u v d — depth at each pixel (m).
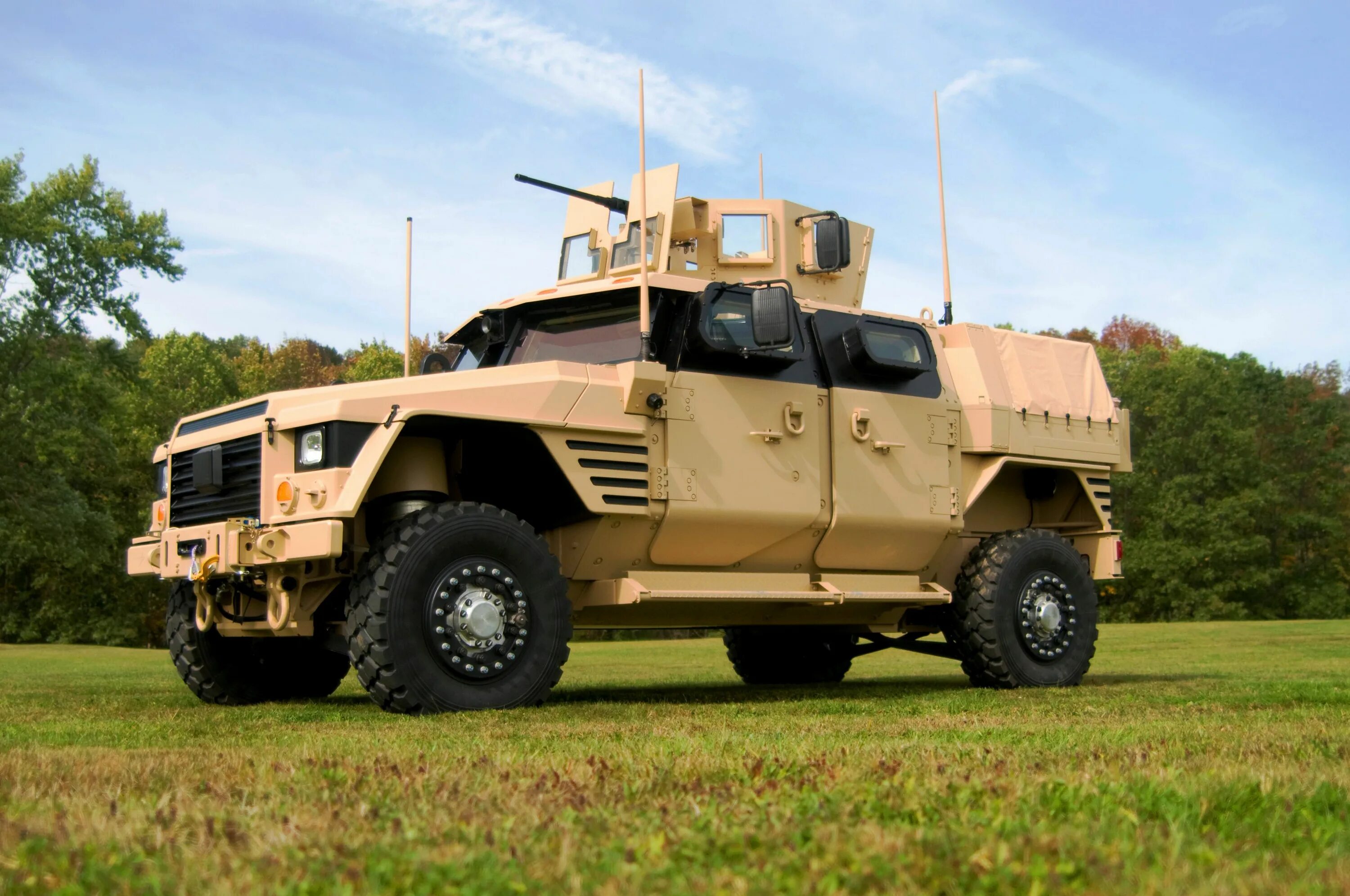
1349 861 2.25
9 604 45.78
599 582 6.97
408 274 8.20
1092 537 9.43
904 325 8.20
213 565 6.20
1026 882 2.09
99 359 34.56
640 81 7.03
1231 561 47.31
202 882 2.12
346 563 6.42
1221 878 2.09
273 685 7.53
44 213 33.31
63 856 2.25
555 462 6.54
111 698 7.52
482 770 3.42
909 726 5.26
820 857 2.24
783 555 7.64
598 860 2.25
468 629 6.03
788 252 8.24
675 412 6.97
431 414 6.08
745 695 7.72
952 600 8.34
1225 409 49.16
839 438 7.70
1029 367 8.95
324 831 2.48
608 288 7.13
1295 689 7.50
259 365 60.62
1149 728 4.94
